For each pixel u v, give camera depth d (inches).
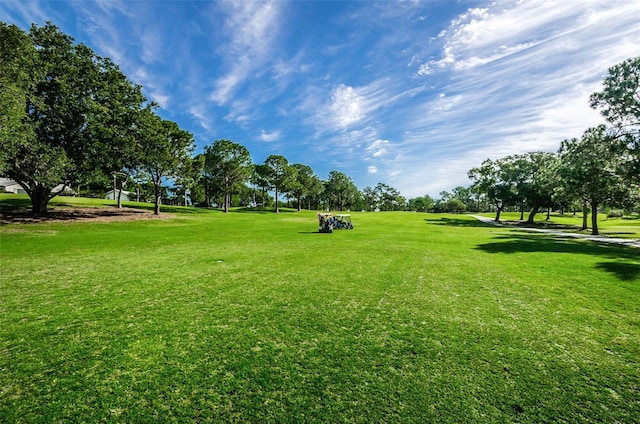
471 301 252.7
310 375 144.6
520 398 128.6
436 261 424.5
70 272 349.4
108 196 2807.6
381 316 219.6
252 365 152.9
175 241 636.7
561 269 372.2
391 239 708.7
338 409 121.7
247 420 115.7
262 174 2230.6
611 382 140.3
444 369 150.0
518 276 337.1
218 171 1898.4
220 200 2753.4
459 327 200.7
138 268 372.2
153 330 194.2
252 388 134.8
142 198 3004.4
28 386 135.8
